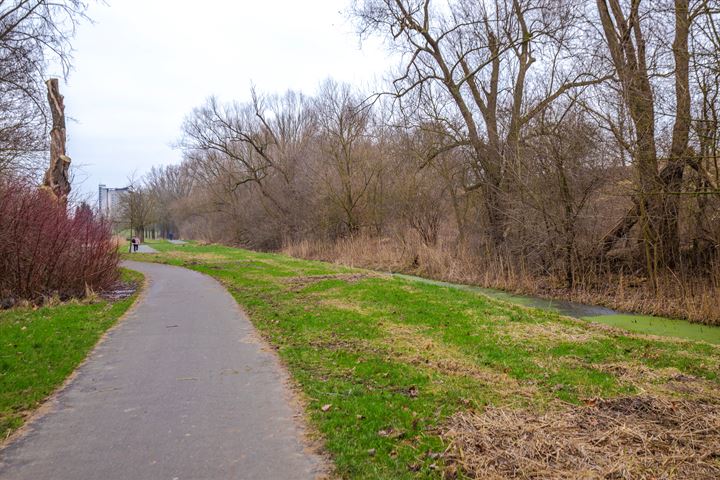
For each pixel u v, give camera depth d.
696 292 13.89
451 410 5.48
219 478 4.05
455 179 23.41
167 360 7.58
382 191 31.98
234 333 9.50
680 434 4.77
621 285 15.48
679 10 12.30
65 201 15.33
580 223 17.34
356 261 29.25
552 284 18.22
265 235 45.50
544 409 5.53
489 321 10.38
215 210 54.81
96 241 15.43
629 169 15.28
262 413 5.43
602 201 17.03
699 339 10.77
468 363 7.45
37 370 6.91
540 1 18.88
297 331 9.53
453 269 21.81
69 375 6.86
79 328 9.63
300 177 40.25
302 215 40.16
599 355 8.03
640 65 14.94
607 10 16.28
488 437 4.69
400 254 26.81
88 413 5.47
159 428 5.05
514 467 4.16
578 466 4.17
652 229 15.64
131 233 57.06
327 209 35.66
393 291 13.98
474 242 22.33
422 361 7.52
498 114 20.73
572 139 16.41
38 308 11.89
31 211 12.99
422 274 23.25
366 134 32.81
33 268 13.01
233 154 46.06
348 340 8.80
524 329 9.71
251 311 11.91
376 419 5.20
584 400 5.89
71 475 4.11
